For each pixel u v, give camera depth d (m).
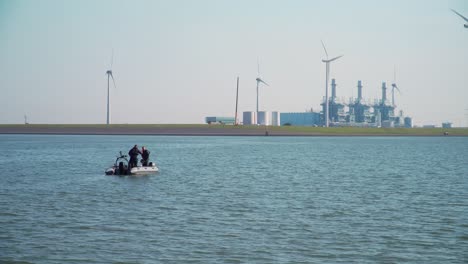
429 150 155.25
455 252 30.89
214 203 47.31
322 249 31.28
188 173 76.94
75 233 34.66
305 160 107.50
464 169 86.88
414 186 61.78
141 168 74.88
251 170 82.81
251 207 45.22
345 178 70.88
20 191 55.31
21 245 31.64
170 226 37.00
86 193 53.81
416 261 29.16
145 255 29.80
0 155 120.94
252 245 31.98
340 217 40.81
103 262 28.56
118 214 41.50
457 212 43.34
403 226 37.56
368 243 32.69
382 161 105.94
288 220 39.47
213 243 32.38
